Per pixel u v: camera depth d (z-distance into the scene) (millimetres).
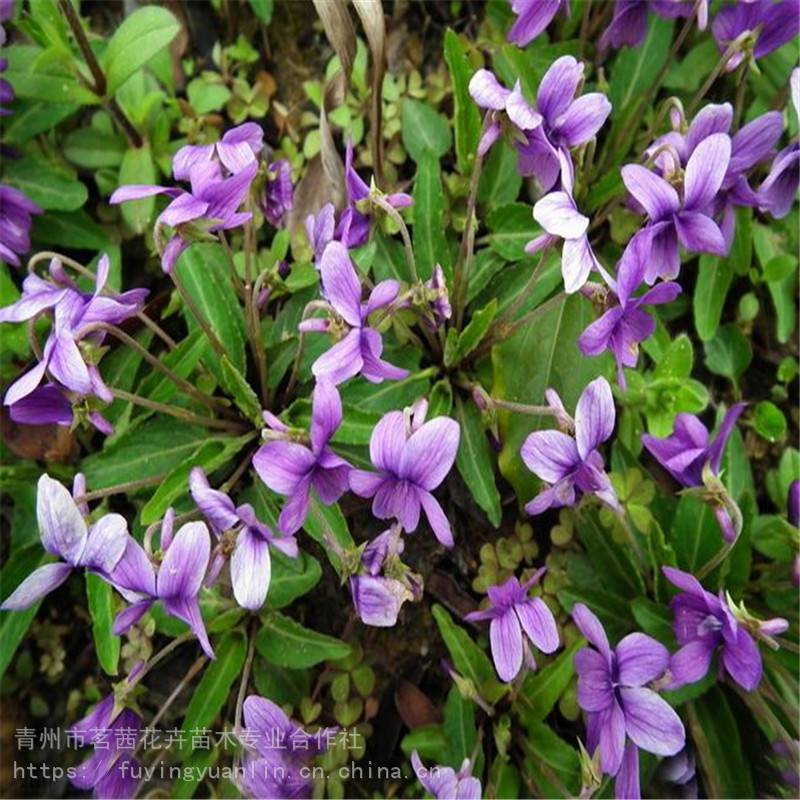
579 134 134
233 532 125
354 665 172
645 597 167
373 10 152
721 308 186
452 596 176
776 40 161
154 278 190
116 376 172
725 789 161
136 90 188
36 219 185
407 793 171
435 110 196
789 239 192
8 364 173
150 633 172
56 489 121
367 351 128
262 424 163
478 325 160
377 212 143
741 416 191
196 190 128
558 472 132
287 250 185
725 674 164
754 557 179
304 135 199
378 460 125
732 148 146
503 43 190
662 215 133
